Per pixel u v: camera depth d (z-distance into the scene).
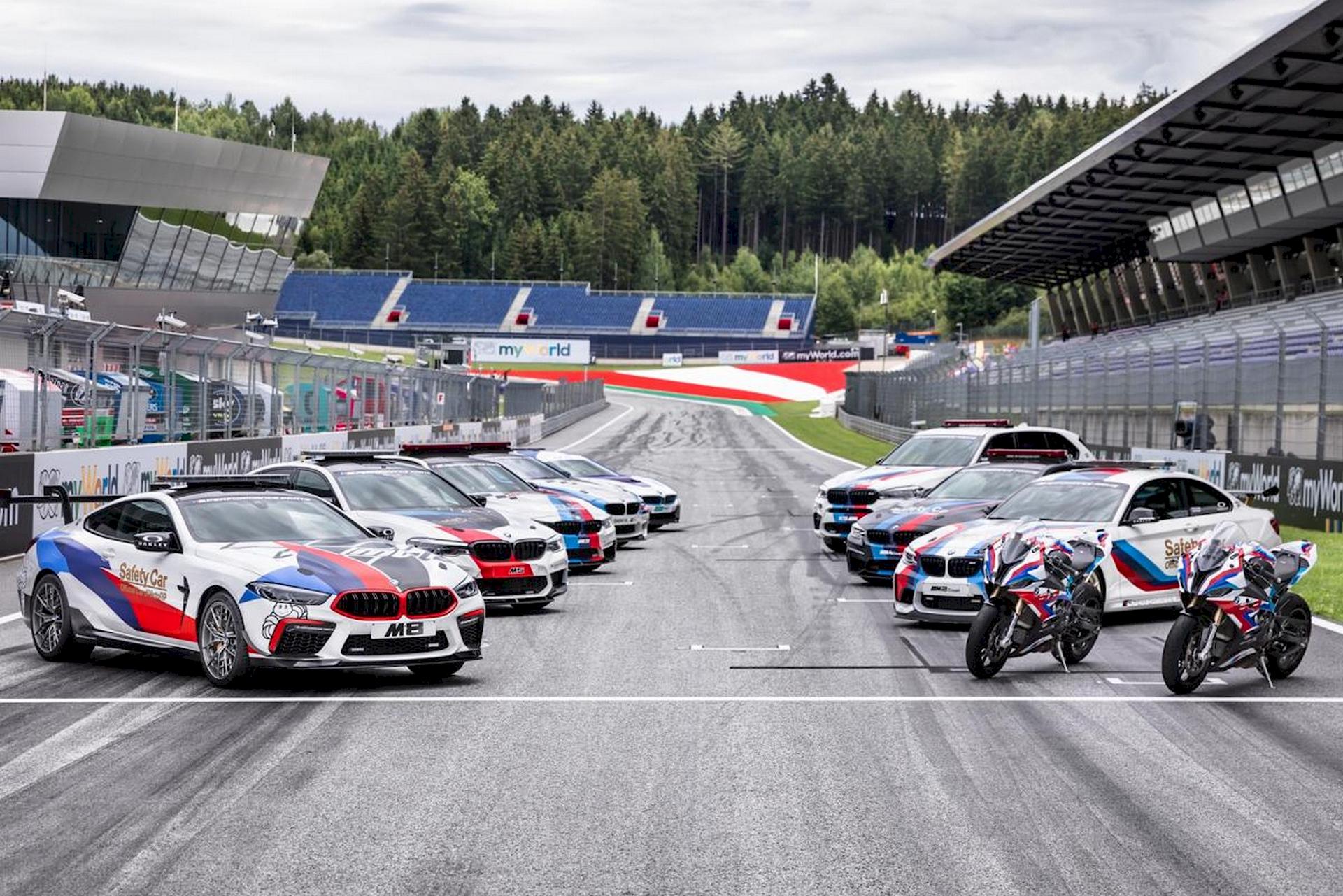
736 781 9.44
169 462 29.27
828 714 11.75
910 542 20.31
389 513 18.34
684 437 87.62
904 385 82.81
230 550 13.31
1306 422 30.16
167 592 13.35
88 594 14.01
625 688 12.98
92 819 8.45
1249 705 12.17
